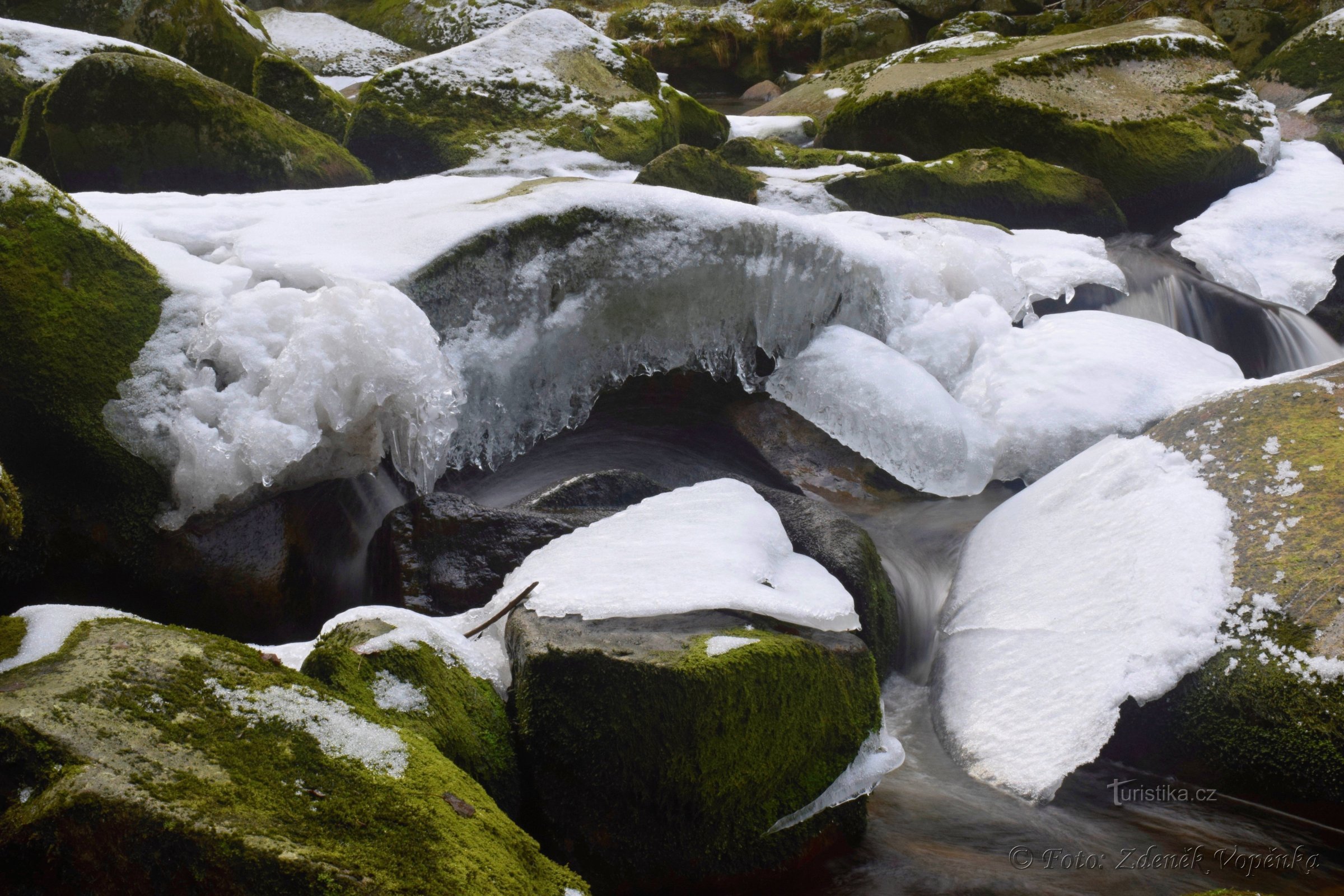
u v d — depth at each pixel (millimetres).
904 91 8789
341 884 1848
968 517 4852
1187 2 14016
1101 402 4953
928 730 3791
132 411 3742
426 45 15352
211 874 1838
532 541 3729
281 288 4102
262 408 3783
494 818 2197
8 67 7344
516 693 2822
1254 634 3400
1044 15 15961
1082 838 3186
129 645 2279
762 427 5289
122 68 6258
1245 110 8742
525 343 4734
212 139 6488
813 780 2930
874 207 7379
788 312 5344
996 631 3934
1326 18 10781
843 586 3922
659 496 4008
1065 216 7598
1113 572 3826
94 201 4883
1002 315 5555
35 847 1851
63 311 3746
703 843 2758
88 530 3697
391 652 2660
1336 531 3531
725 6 17766
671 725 2678
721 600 3086
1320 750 3160
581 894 2162
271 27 14797
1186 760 3416
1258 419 4129
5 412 3609
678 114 9086
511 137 7684
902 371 5117
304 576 3979
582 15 17516
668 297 5086
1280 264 7387
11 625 2381
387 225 4766
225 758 2043
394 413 4004
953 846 3129
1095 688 3488
